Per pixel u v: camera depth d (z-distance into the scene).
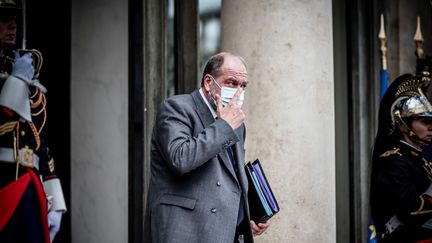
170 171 5.18
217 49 8.13
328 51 7.25
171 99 5.29
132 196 7.46
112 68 7.56
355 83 8.77
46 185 4.94
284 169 6.89
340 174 8.70
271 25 6.98
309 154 6.98
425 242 6.10
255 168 5.60
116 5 7.59
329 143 7.18
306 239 6.93
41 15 7.33
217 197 5.13
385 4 8.93
